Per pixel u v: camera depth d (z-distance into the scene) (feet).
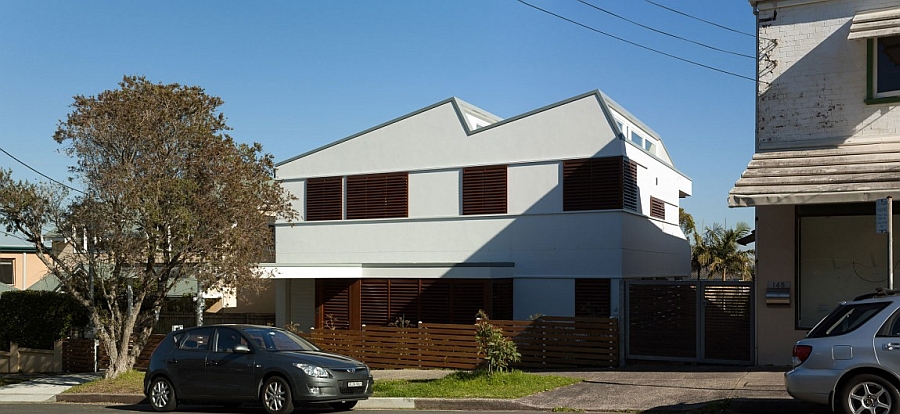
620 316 54.85
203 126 58.75
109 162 58.18
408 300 77.82
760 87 48.32
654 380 45.52
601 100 73.20
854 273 46.09
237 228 57.77
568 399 41.09
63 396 55.57
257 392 41.81
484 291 73.41
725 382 42.55
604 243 72.28
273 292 103.35
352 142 85.87
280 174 89.76
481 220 78.28
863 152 44.21
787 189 42.60
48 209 58.44
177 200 56.39
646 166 80.23
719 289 51.06
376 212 83.92
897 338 29.60
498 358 48.03
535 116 76.38
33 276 112.16
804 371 31.14
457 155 79.97
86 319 81.25
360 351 66.28
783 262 47.32
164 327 91.30
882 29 43.57
